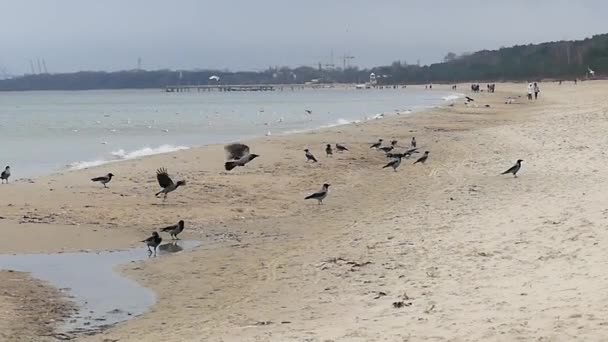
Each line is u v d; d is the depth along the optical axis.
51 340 11.02
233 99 190.62
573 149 32.81
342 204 23.17
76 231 19.20
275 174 29.36
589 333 8.80
